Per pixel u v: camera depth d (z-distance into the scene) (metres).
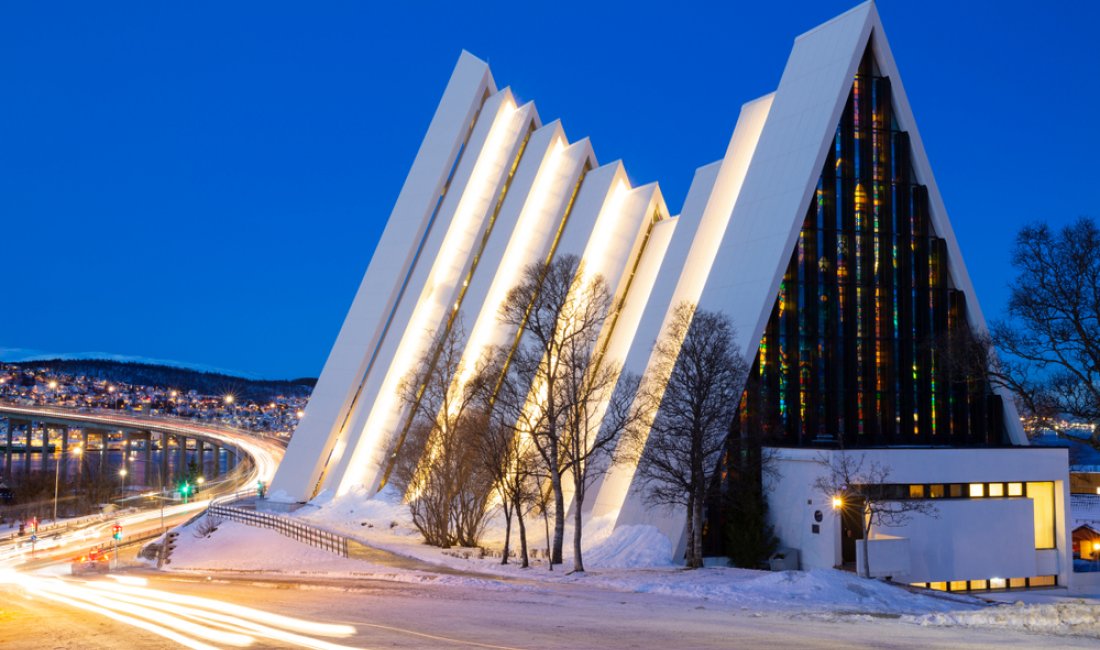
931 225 52.62
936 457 43.91
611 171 72.06
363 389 79.00
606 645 16.17
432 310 78.06
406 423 71.88
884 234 51.56
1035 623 20.84
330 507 72.00
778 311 49.12
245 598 25.97
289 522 55.28
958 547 43.38
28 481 143.38
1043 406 33.12
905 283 51.69
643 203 69.94
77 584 37.62
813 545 43.25
